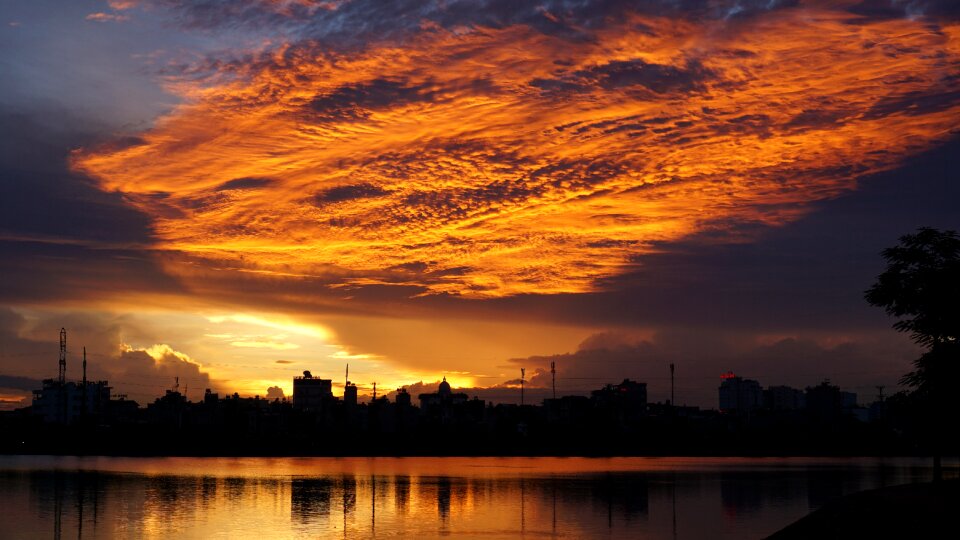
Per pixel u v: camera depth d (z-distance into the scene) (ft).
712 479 438.40
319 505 303.89
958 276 208.44
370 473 497.05
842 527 166.61
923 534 152.05
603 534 232.73
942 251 214.48
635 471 528.63
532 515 274.77
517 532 236.02
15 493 344.08
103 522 253.85
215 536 227.81
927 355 212.02
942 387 207.10
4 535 228.63
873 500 175.01
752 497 335.06
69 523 251.39
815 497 334.03
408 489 375.25
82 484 392.27
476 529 241.96
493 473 501.15
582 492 360.89
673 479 440.45
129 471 497.46
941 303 208.54
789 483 406.82
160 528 241.96
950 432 214.07
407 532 236.02
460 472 514.27
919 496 174.19
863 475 463.01
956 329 207.31
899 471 504.43
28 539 221.66
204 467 554.46
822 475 466.29
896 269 218.59
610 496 341.62
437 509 292.81
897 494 178.70
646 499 328.08
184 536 227.40
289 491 360.48
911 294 212.84
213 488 373.81
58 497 327.88
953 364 206.39
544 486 393.70
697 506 301.43
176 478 436.76
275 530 238.89
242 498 328.08
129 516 268.41
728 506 301.63
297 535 229.45
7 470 501.97
